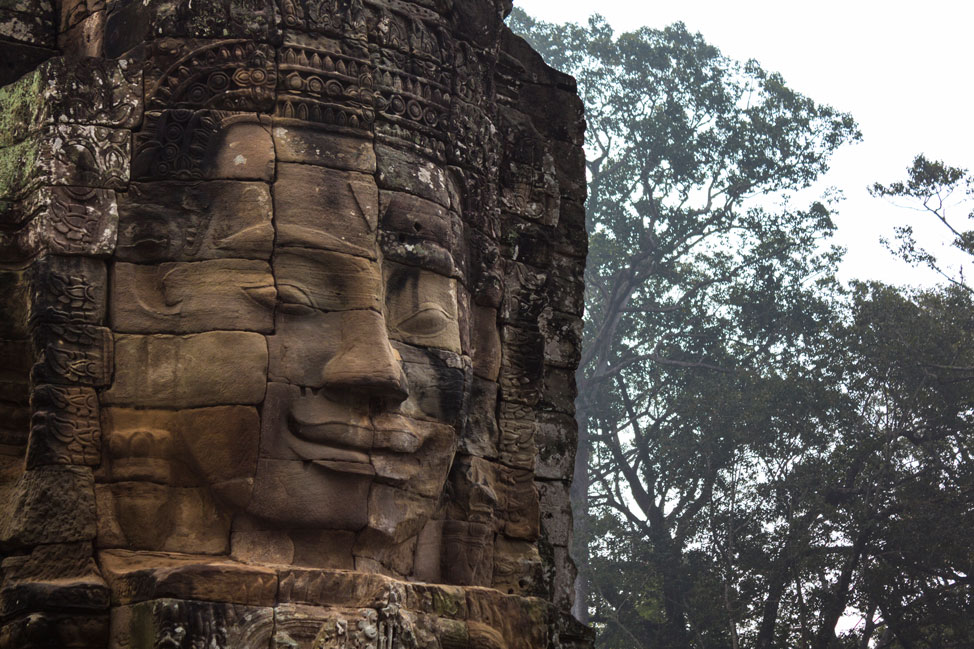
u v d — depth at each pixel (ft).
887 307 103.50
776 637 93.50
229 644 22.20
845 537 93.76
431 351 26.11
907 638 92.48
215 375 23.98
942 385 100.99
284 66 25.44
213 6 25.53
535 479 31.58
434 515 26.86
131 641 22.45
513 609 26.32
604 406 109.09
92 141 24.88
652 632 98.78
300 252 24.73
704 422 102.53
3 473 24.75
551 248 30.68
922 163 103.19
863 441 96.53
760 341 110.01
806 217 112.78
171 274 24.54
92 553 23.62
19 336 25.23
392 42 26.68
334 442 24.34
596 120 115.34
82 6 27.94
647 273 111.45
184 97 25.26
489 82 28.91
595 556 101.35
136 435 24.04
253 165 24.86
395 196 25.98
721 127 112.98
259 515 23.89
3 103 26.30
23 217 25.21
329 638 22.93
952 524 93.76
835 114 113.80
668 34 117.70
